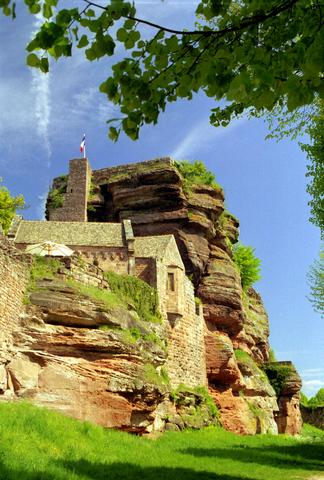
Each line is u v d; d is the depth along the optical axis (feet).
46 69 17.76
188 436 92.12
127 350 72.38
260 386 144.46
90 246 122.21
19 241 124.77
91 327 71.26
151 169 153.17
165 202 147.43
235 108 25.39
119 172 164.55
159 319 100.01
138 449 60.75
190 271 138.41
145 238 127.03
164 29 18.54
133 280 94.94
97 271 82.79
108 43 17.74
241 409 128.26
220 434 103.91
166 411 94.79
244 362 140.46
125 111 20.26
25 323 65.57
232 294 140.97
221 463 62.34
